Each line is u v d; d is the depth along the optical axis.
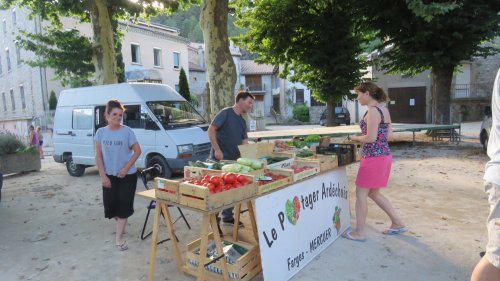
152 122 8.79
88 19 14.55
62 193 8.30
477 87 28.92
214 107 11.35
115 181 4.63
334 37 15.27
